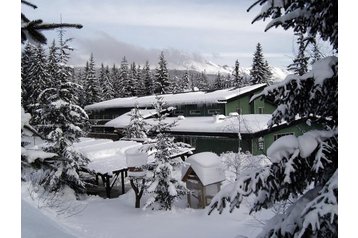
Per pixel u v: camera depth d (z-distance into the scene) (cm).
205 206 1571
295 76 466
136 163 1711
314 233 398
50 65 4250
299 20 508
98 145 2641
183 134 2753
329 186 383
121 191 2298
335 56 470
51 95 1998
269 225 526
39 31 329
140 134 3128
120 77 7262
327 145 445
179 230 1301
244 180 498
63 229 912
